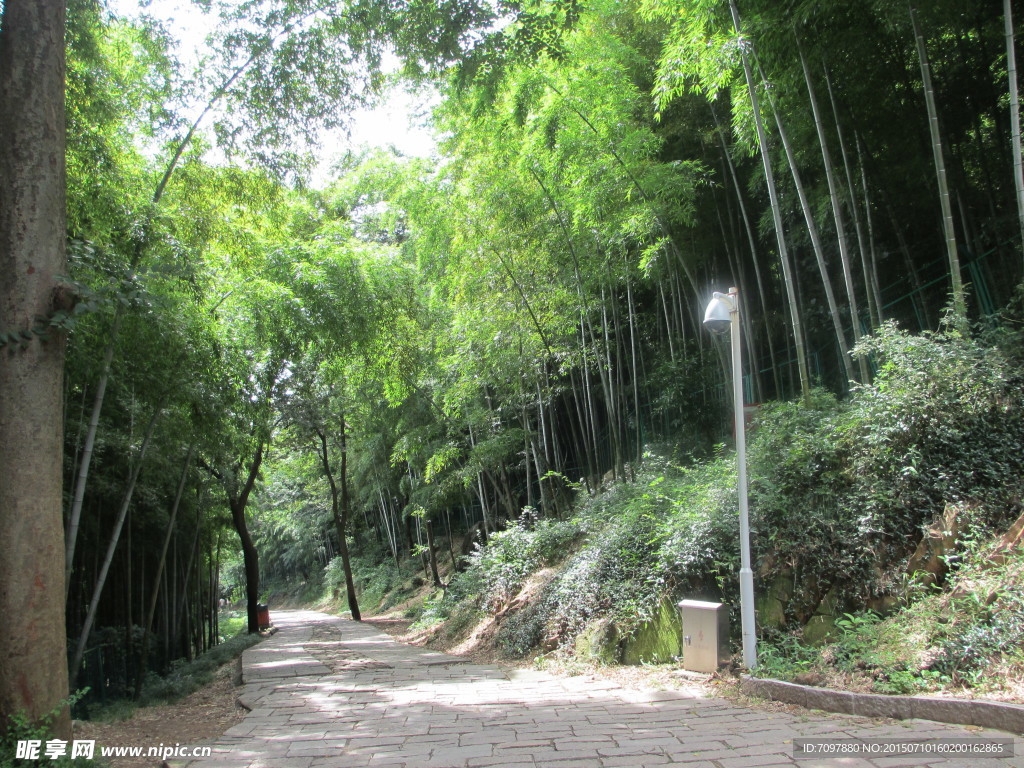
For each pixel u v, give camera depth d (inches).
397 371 553.0
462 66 275.4
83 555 393.7
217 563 808.9
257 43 290.0
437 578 756.6
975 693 161.2
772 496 256.8
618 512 361.7
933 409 240.7
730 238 424.2
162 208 291.0
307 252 454.0
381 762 148.4
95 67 266.4
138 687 393.1
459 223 450.0
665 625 263.0
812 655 211.5
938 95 314.5
